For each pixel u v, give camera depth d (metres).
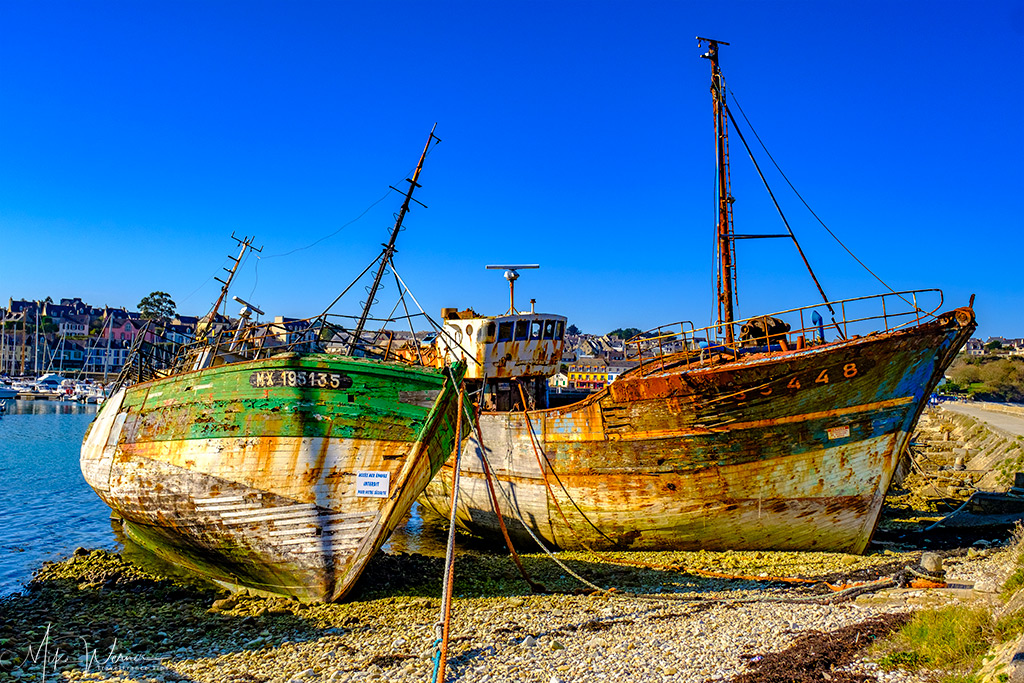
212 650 10.84
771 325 16.48
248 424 13.73
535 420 18.33
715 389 15.21
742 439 15.44
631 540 17.27
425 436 13.78
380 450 13.64
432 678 9.30
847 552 15.89
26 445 49.50
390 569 15.62
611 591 13.70
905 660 8.52
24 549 19.41
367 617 12.38
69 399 104.62
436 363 21.95
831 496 15.38
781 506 15.65
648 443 16.33
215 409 14.08
